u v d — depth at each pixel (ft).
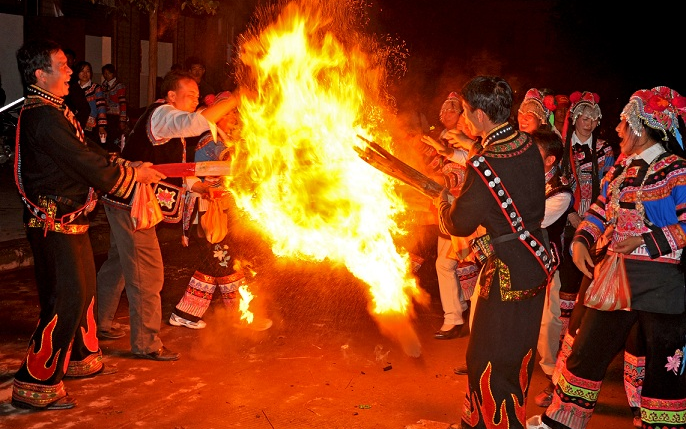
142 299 18.93
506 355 12.98
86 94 43.98
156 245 18.97
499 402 13.08
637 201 13.50
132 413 15.98
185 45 62.39
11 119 48.19
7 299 24.22
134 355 19.36
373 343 21.01
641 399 14.01
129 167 16.33
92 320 17.76
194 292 21.58
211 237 20.65
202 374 18.33
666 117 13.43
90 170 15.55
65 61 15.69
